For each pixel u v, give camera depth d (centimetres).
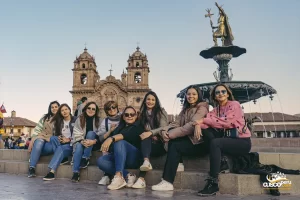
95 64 7038
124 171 530
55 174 628
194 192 458
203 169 529
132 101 6525
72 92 6662
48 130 686
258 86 1381
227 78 1648
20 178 621
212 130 477
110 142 499
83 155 593
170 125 532
